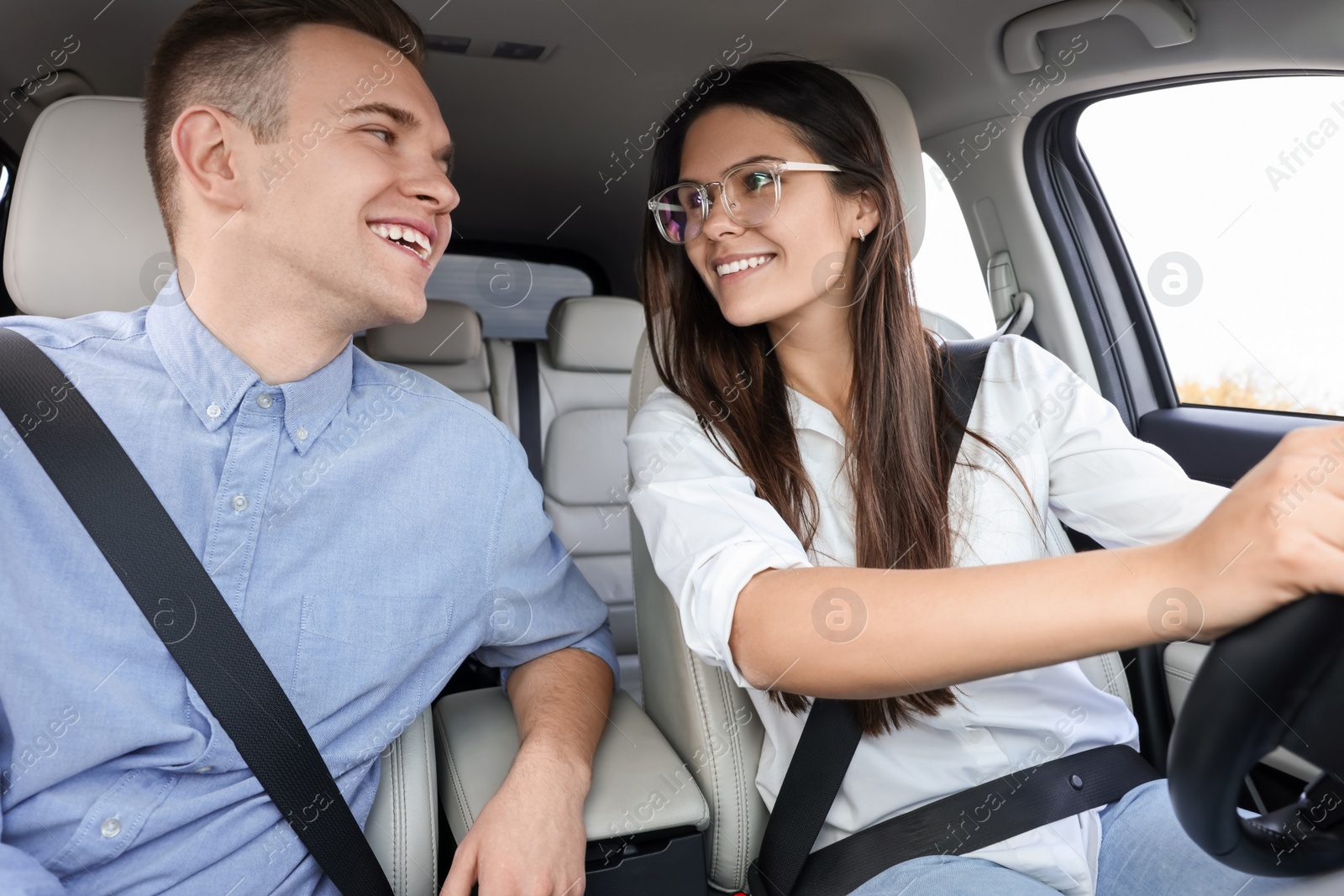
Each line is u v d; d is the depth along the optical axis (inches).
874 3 61.1
